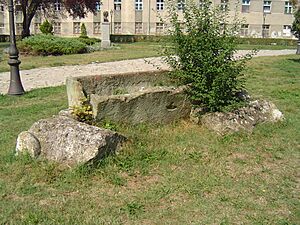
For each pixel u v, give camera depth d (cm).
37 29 4294
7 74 1416
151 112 591
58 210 366
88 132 462
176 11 751
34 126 493
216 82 600
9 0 929
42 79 1292
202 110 634
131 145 507
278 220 359
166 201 391
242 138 585
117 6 4425
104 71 1493
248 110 638
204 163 490
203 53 611
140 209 373
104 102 529
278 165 498
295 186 434
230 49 615
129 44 3375
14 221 346
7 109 796
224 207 382
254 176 458
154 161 484
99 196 397
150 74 646
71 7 3050
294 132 632
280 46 3669
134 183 429
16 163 459
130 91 622
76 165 439
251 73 1324
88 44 2814
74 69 1558
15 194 398
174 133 586
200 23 632
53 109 789
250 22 4478
